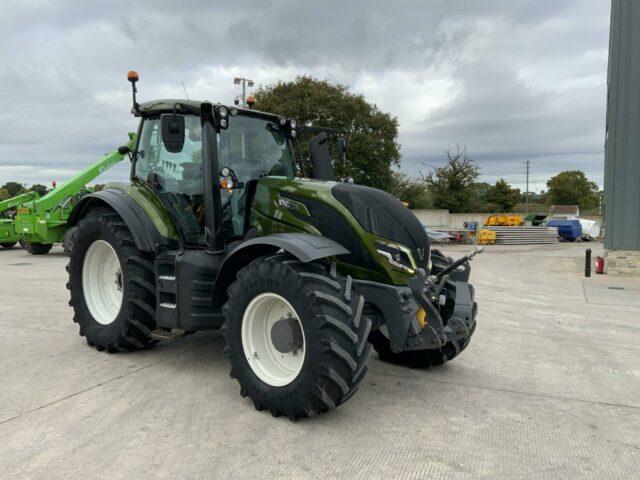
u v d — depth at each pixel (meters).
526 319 7.13
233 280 4.05
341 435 3.25
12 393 3.89
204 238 4.36
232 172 4.25
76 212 5.51
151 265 4.67
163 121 4.10
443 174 48.50
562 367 4.84
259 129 4.79
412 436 3.27
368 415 3.59
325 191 3.98
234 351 3.68
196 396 3.87
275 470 2.81
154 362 4.69
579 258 18.52
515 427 3.45
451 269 3.82
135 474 2.75
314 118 24.94
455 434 3.31
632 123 12.09
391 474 2.79
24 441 3.11
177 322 4.23
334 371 3.20
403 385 4.25
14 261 14.12
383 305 3.64
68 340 5.42
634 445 3.21
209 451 3.01
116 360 4.74
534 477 2.80
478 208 54.06
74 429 3.28
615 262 12.66
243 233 4.50
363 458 2.96
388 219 3.84
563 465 2.94
